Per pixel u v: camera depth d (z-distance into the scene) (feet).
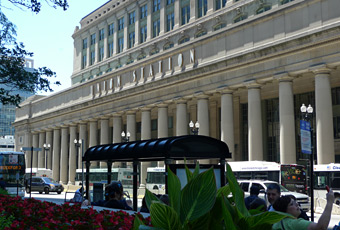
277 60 135.64
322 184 112.68
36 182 196.03
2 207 38.17
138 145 56.03
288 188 114.21
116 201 42.55
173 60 177.58
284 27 134.92
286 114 132.16
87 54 286.25
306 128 59.06
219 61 152.25
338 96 151.33
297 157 160.35
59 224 27.25
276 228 19.02
